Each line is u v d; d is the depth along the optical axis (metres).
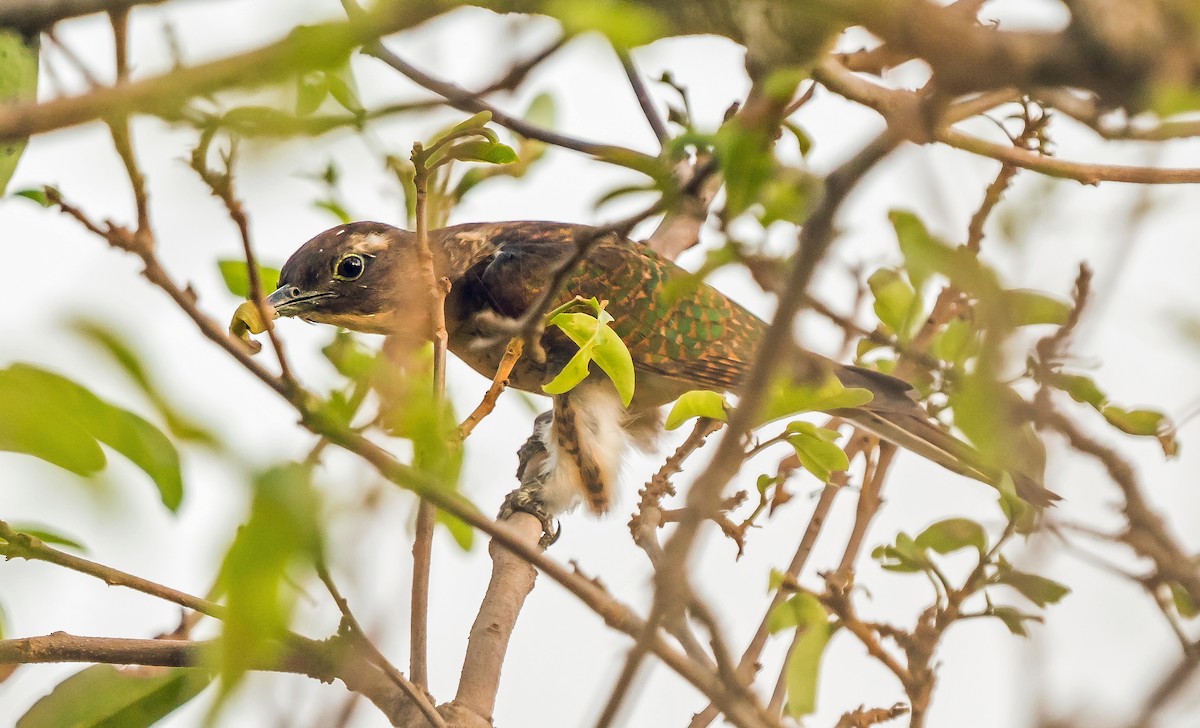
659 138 8.25
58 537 6.87
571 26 4.14
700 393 7.40
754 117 5.00
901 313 8.55
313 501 3.48
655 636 5.08
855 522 8.71
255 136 4.20
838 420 10.13
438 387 6.37
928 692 6.72
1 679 6.97
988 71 3.35
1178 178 6.79
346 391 5.47
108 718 6.82
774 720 5.25
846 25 3.91
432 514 6.24
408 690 6.02
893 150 4.02
